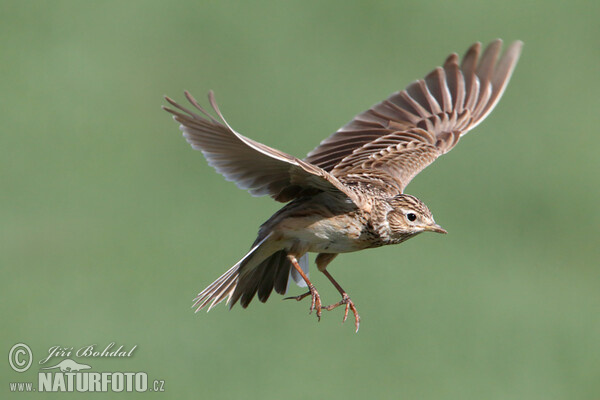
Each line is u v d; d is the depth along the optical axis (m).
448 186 17.58
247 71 19.52
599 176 17.73
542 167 17.92
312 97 18.81
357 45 20.27
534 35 20.95
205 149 8.99
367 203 9.28
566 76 20.08
